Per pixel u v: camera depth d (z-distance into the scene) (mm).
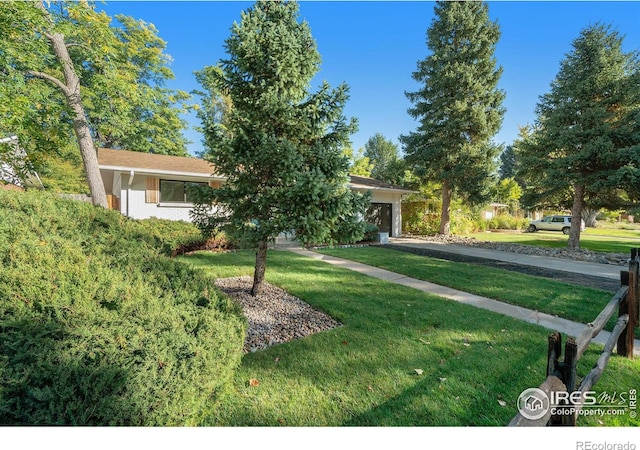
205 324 2162
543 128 12523
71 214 4270
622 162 9836
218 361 2047
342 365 2941
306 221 3816
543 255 10391
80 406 1440
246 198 4461
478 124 13984
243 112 4223
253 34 3953
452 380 2732
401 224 17359
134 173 10648
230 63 4289
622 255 9797
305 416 2260
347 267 7691
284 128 4305
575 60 10906
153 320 1930
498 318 4258
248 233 4270
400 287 5793
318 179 3750
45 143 8656
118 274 2434
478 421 2248
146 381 1621
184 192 11938
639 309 3805
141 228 5129
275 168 4180
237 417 2236
